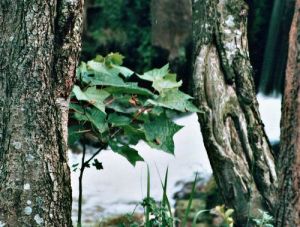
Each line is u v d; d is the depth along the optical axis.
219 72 4.01
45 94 2.80
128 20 9.99
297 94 2.56
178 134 9.11
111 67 3.86
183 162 8.35
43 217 2.78
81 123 3.73
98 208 7.10
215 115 3.95
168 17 9.59
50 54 2.81
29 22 2.78
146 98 3.69
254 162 3.92
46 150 2.80
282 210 2.61
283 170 2.61
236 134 3.96
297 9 2.61
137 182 7.97
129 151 3.65
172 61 9.57
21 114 2.78
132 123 3.74
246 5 4.10
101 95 3.50
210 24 4.05
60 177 2.84
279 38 9.55
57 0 2.84
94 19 10.07
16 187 2.76
